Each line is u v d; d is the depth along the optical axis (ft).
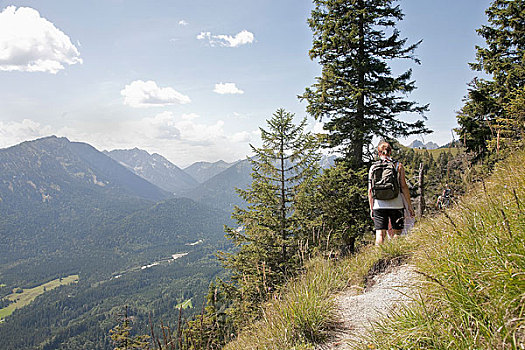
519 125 13.43
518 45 46.75
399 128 44.62
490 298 6.15
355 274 14.47
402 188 16.63
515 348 4.90
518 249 6.46
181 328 8.74
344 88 44.19
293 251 41.24
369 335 9.11
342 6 45.60
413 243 13.93
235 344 12.76
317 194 46.39
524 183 9.28
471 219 9.25
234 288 41.24
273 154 51.65
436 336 6.44
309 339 10.44
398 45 45.68
